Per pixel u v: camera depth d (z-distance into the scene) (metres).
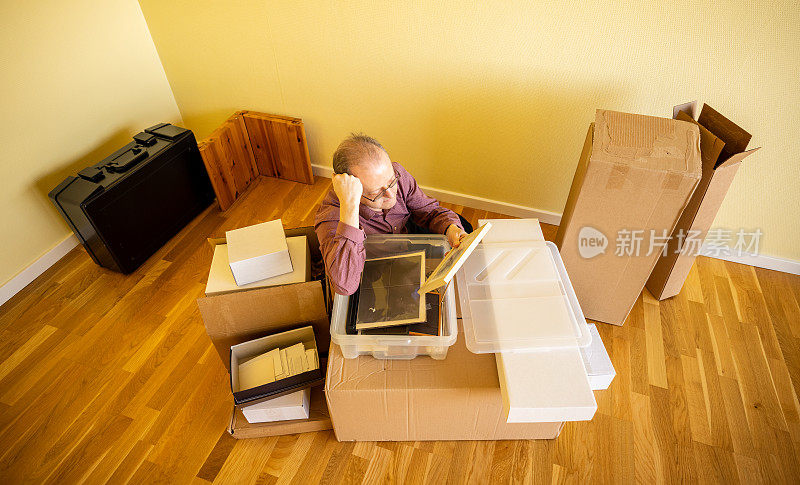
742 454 1.56
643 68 1.79
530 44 1.87
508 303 1.37
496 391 1.29
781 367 1.80
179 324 2.00
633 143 1.46
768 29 1.56
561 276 1.51
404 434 1.55
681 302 2.03
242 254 1.48
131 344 1.93
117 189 2.03
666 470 1.53
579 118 2.01
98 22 2.21
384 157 1.29
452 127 2.26
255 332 1.57
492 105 2.11
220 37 2.36
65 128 2.19
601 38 1.76
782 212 1.98
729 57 1.66
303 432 1.63
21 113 1.99
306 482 1.52
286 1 2.10
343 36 2.13
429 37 2.00
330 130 2.54
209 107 2.72
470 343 1.30
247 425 1.59
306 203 2.62
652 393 1.72
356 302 1.33
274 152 2.66
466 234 1.42
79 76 2.19
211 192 2.61
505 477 1.52
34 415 1.71
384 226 1.54
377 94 2.28
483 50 1.96
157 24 2.42
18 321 2.02
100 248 2.10
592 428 1.63
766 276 2.14
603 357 1.59
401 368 1.32
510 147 2.23
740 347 1.87
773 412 1.67
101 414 1.71
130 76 2.44
